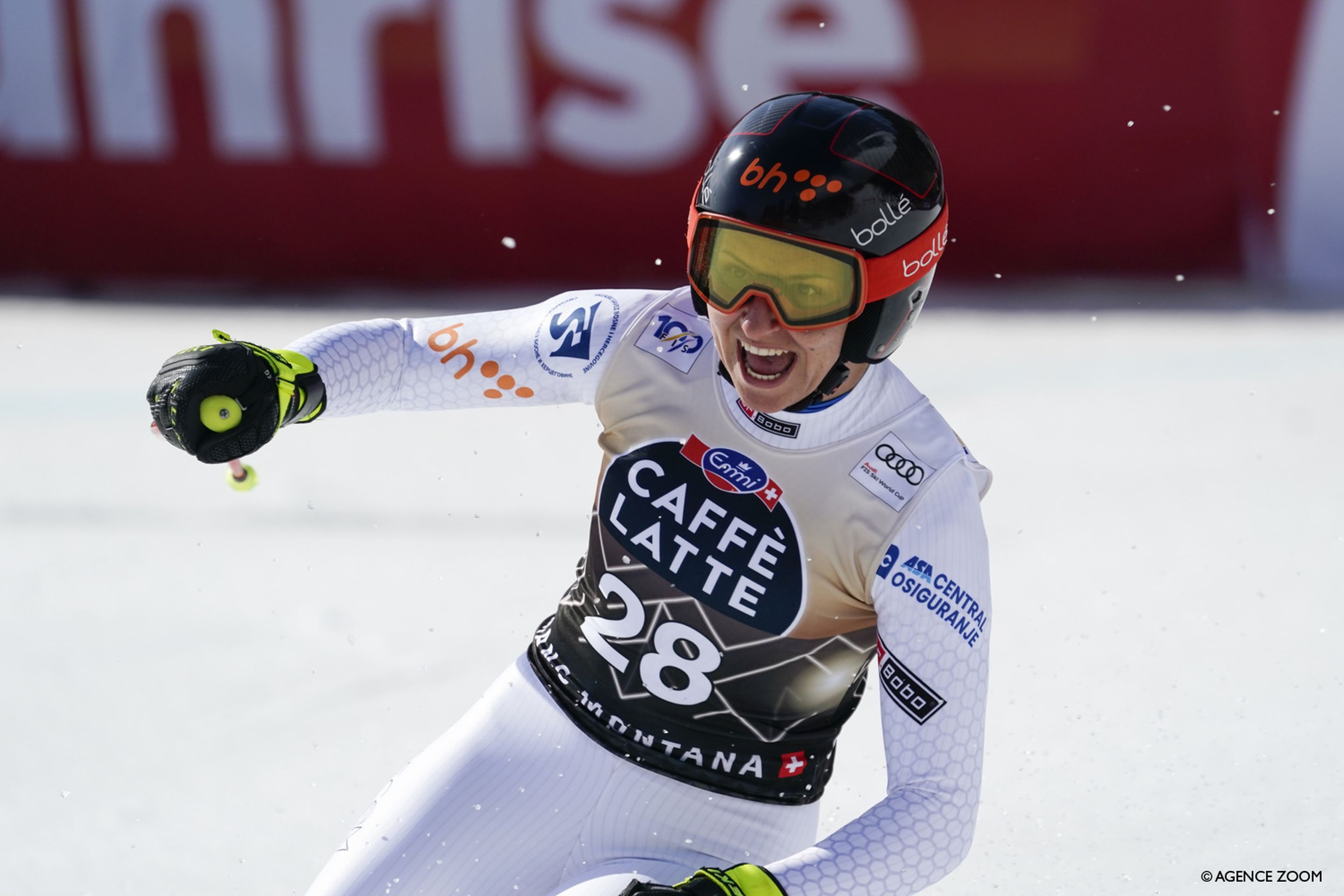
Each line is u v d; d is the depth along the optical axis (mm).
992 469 22234
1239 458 22750
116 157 36219
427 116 36562
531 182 36875
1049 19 36625
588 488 20984
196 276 36719
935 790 6523
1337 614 16062
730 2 36031
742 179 6559
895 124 6832
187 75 36031
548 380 7652
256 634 15539
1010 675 14625
